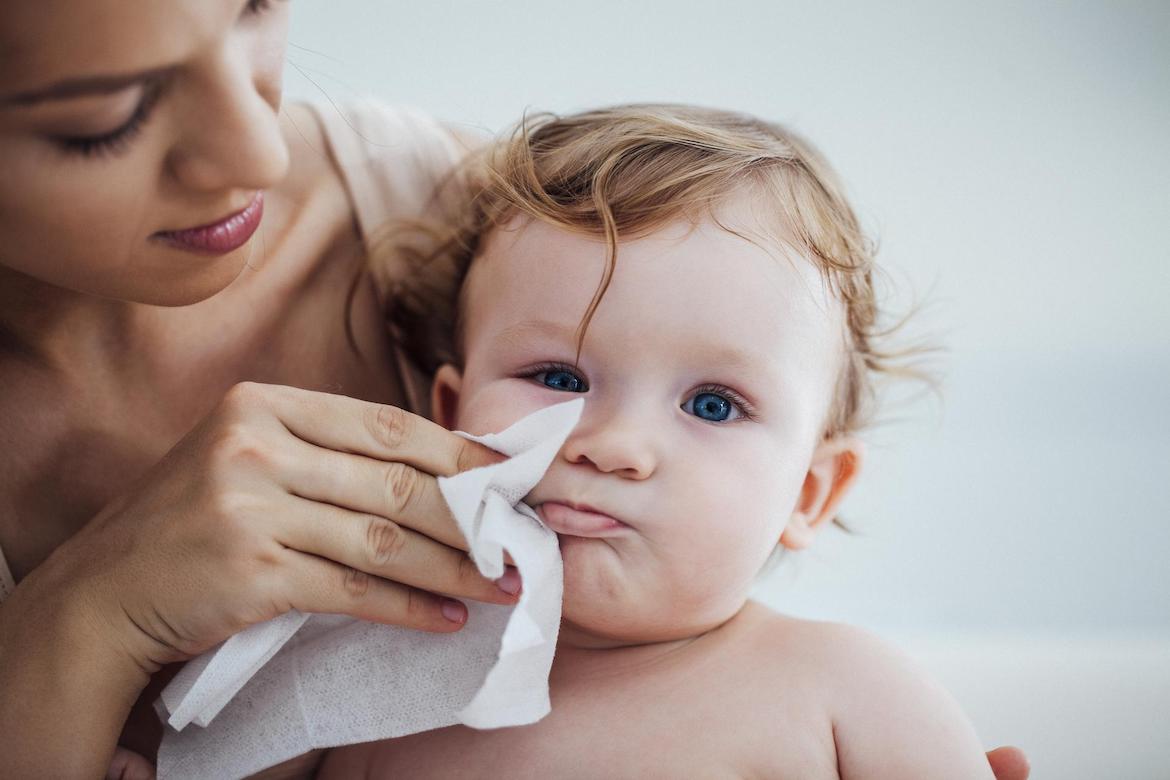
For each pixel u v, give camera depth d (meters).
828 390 1.09
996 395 2.08
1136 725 1.39
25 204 0.69
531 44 2.06
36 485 1.00
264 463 0.81
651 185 1.03
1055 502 1.97
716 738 0.94
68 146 0.67
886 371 1.44
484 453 0.86
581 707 0.98
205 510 0.80
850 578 1.83
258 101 0.71
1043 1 2.15
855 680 0.97
